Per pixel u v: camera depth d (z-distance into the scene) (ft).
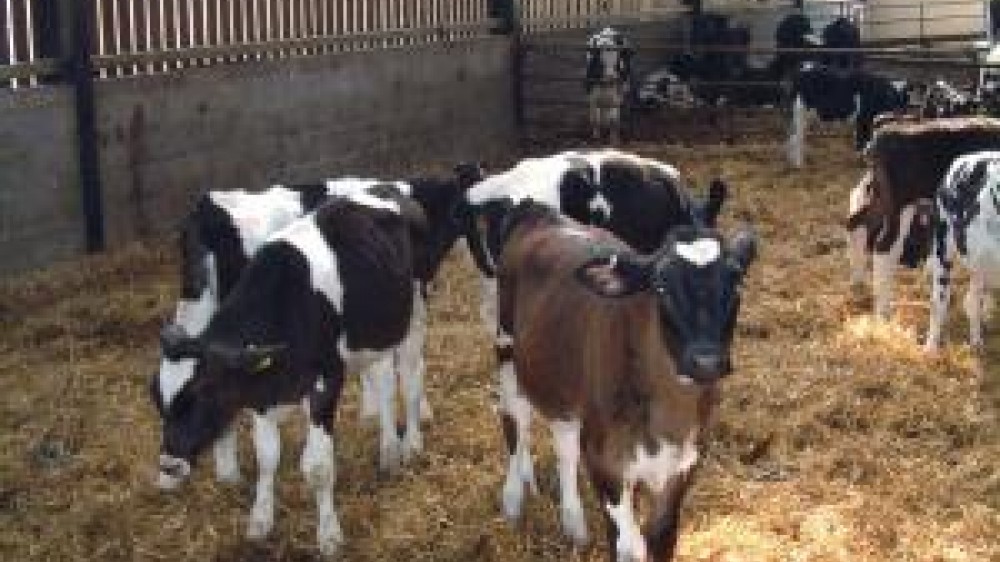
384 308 16.15
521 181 18.22
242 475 17.79
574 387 13.56
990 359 22.04
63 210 27.73
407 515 16.60
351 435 19.02
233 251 17.85
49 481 17.84
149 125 29.81
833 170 38.17
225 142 32.22
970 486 17.42
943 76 50.11
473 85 42.63
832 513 16.62
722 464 18.10
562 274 14.10
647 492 14.23
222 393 14.67
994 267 21.39
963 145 23.43
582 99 48.08
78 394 20.79
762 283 26.53
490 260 17.81
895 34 70.28
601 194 18.37
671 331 11.72
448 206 18.67
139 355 22.65
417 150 40.06
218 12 32.78
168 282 26.63
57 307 24.70
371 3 38.58
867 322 23.81
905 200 23.59
